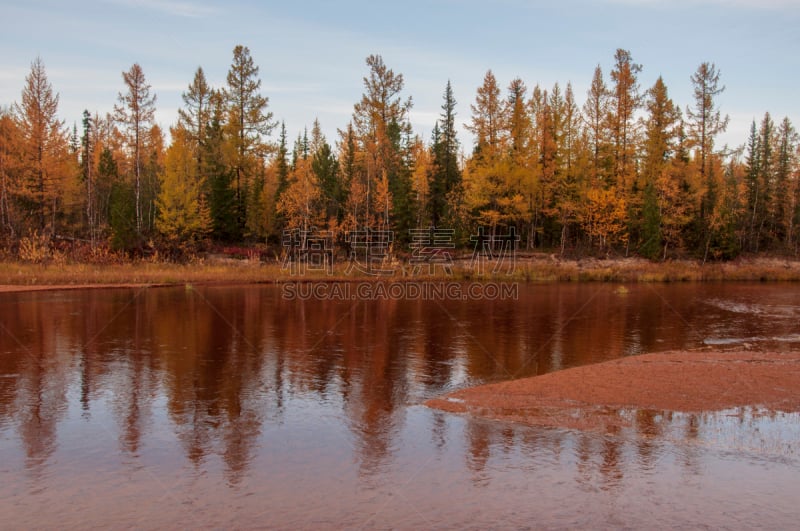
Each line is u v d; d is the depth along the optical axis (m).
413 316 22.70
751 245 54.25
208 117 51.50
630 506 6.43
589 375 12.38
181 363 13.73
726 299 29.72
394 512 6.27
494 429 8.98
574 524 6.03
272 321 20.95
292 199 44.22
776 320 21.83
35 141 42.69
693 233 50.03
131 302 26.03
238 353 15.01
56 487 6.90
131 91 44.44
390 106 51.75
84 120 60.38
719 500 6.60
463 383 11.99
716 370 12.76
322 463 7.63
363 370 13.15
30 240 40.28
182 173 43.19
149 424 9.21
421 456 7.88
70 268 36.31
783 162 59.62
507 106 45.31
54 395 10.86
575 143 49.09
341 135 52.38
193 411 9.91
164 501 6.54
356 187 44.19
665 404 10.22
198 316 21.89
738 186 61.31
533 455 7.92
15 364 13.52
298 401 10.55
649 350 15.77
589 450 8.09
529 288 36.31
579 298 30.19
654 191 47.44
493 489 6.85
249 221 47.91
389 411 9.95
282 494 6.72
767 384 11.48
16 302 25.47
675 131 49.97
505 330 19.27
